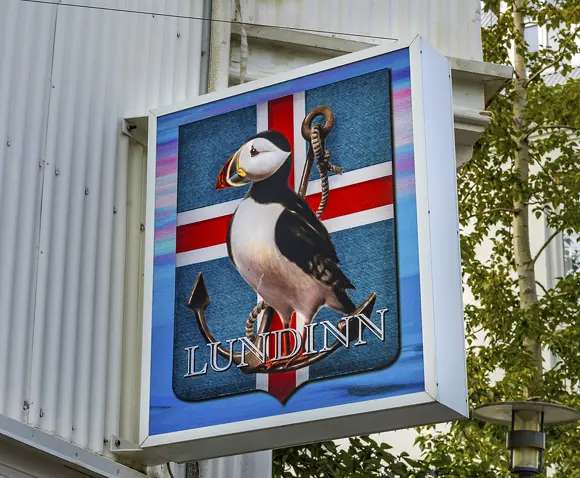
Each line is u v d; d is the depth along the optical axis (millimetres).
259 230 8406
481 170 16000
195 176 8812
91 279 8867
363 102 8391
